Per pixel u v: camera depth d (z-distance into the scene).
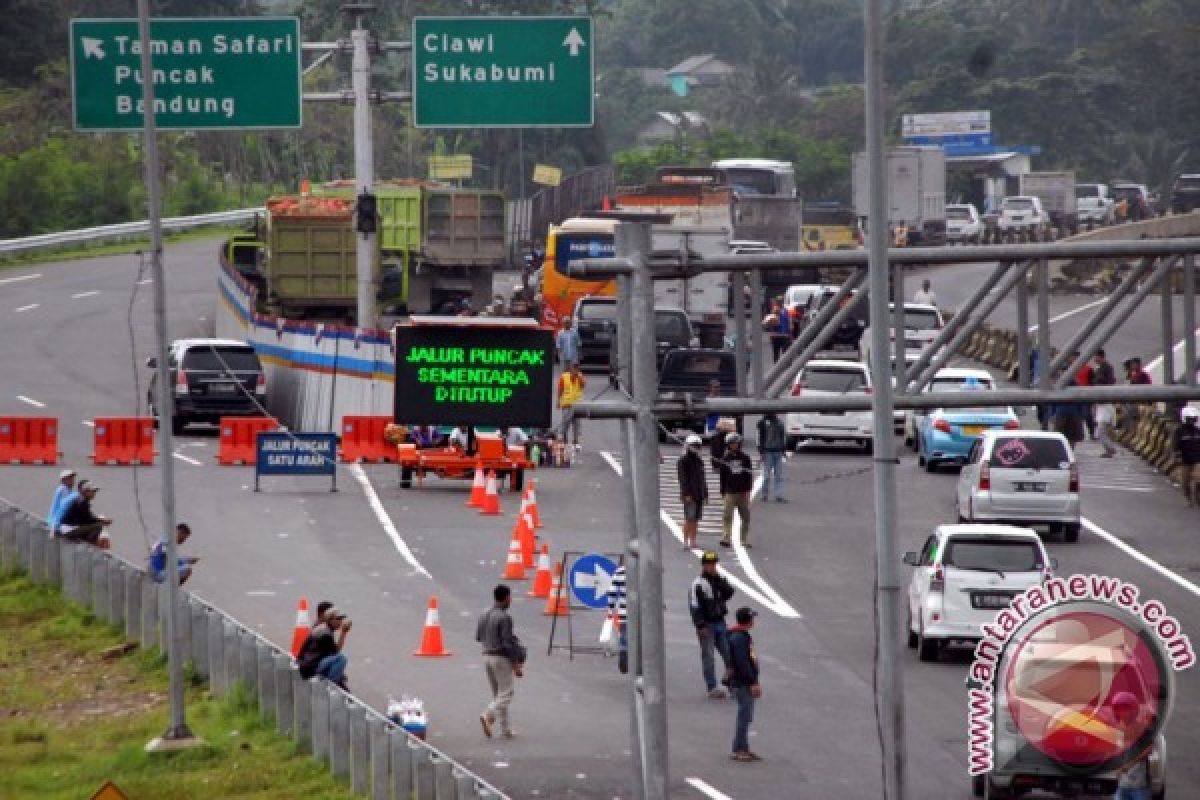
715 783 76.56
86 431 163.00
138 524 126.94
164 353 88.25
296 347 173.62
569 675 94.56
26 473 144.25
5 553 120.38
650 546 56.78
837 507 139.50
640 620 57.19
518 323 142.38
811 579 116.94
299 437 139.50
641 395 57.25
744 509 124.81
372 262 160.25
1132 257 63.97
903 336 63.59
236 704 88.81
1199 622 106.69
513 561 114.50
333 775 77.31
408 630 101.50
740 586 114.81
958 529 98.62
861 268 63.66
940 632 96.44
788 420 161.50
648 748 56.50
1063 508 128.50
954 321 64.25
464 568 116.44
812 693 91.88
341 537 124.19
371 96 154.50
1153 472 158.25
